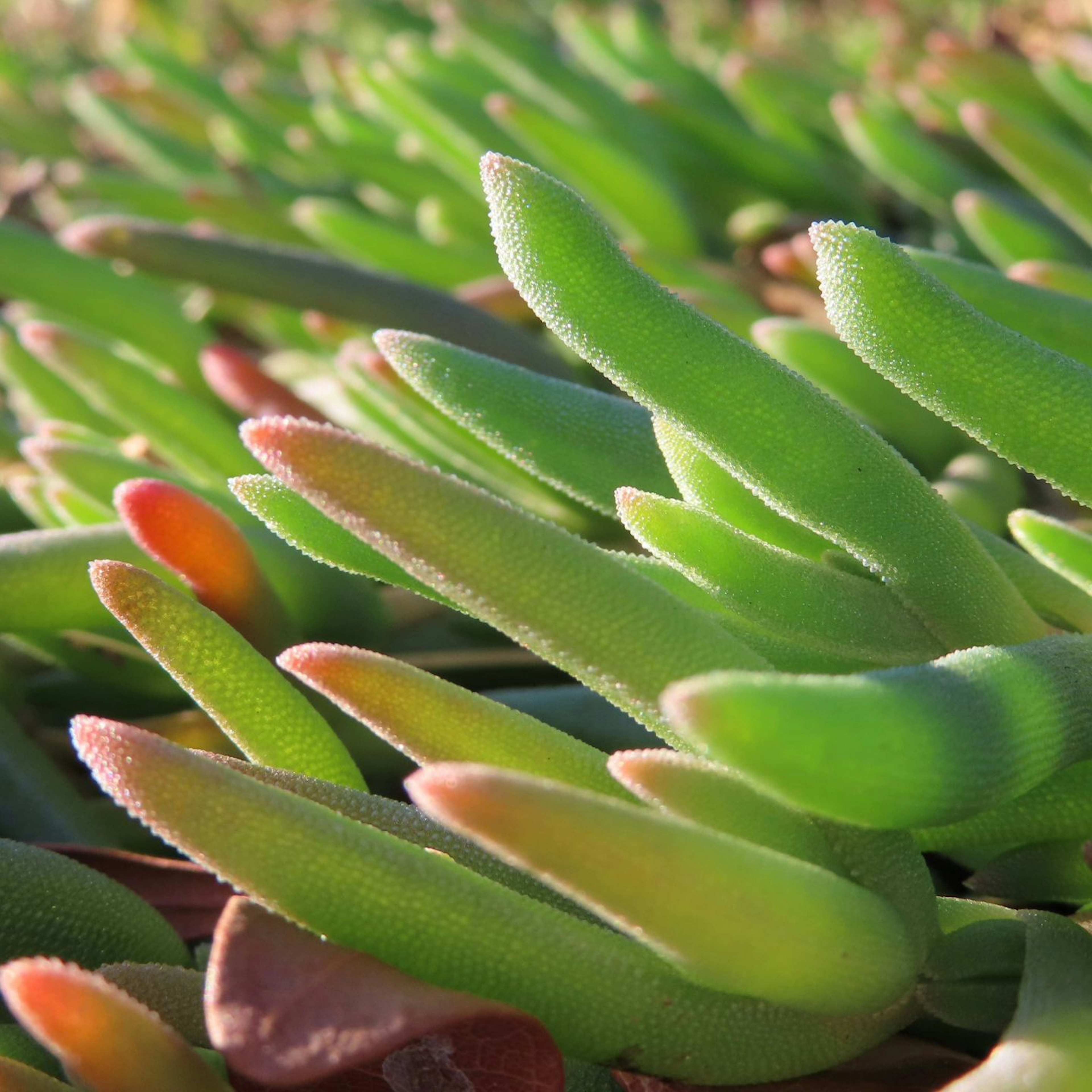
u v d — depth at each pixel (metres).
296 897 0.14
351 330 0.29
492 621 0.14
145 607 0.16
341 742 0.18
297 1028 0.14
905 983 0.15
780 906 0.14
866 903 0.15
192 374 0.30
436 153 0.36
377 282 0.26
